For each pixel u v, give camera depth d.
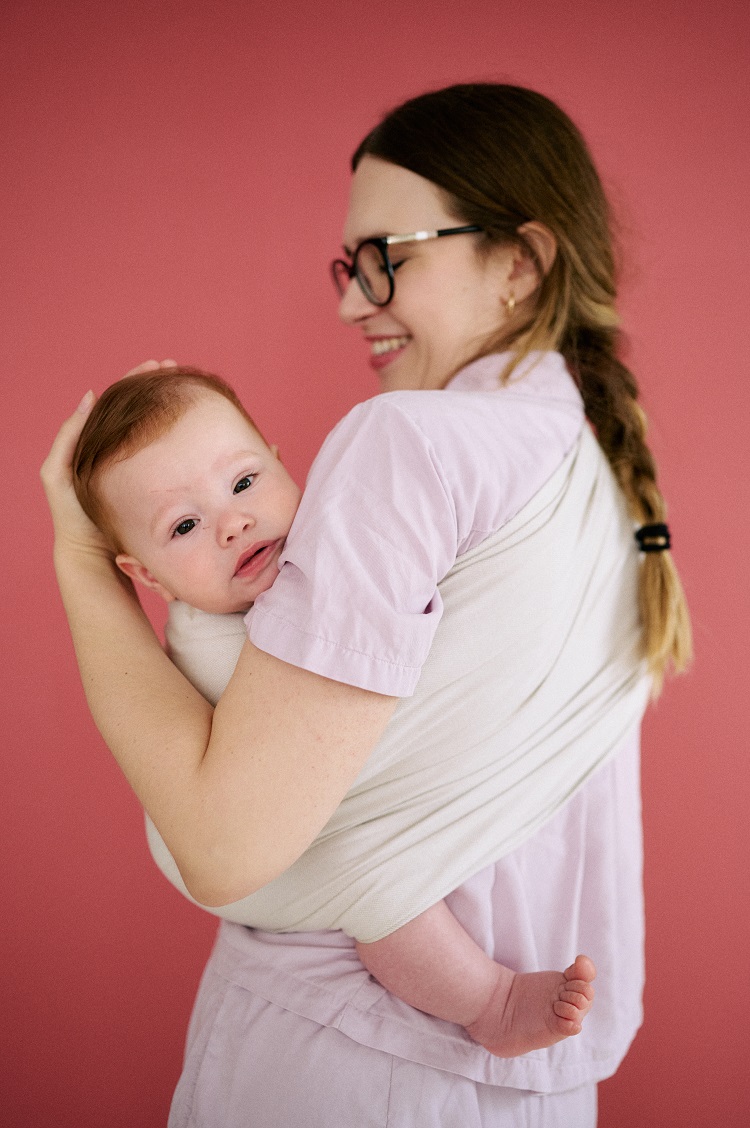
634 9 1.96
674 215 1.96
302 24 2.04
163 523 0.98
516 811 0.98
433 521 0.84
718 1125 1.98
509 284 1.19
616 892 1.09
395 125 1.22
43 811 2.05
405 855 0.93
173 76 2.04
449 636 0.93
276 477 1.01
